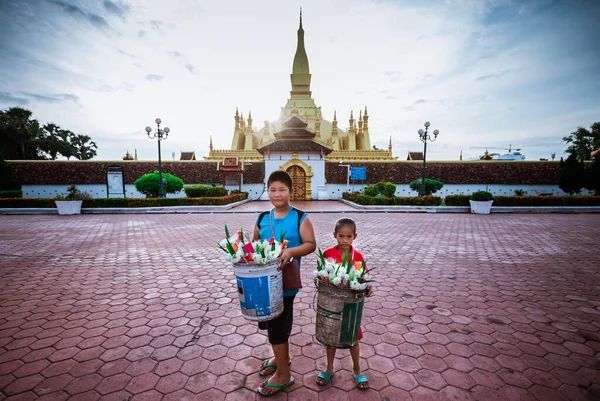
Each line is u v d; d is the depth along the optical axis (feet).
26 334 11.59
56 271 19.93
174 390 8.46
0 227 38.86
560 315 13.32
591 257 23.72
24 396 8.16
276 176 7.98
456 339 11.27
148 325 12.39
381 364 9.69
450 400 8.07
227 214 54.60
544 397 8.18
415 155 138.82
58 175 90.22
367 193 71.41
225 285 17.29
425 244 28.66
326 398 8.12
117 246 27.71
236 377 9.05
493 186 96.27
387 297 15.44
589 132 151.12
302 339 11.33
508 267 20.95
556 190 94.22
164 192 66.85
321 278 7.84
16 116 133.18
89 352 10.37
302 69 144.15
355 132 142.41
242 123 140.77
